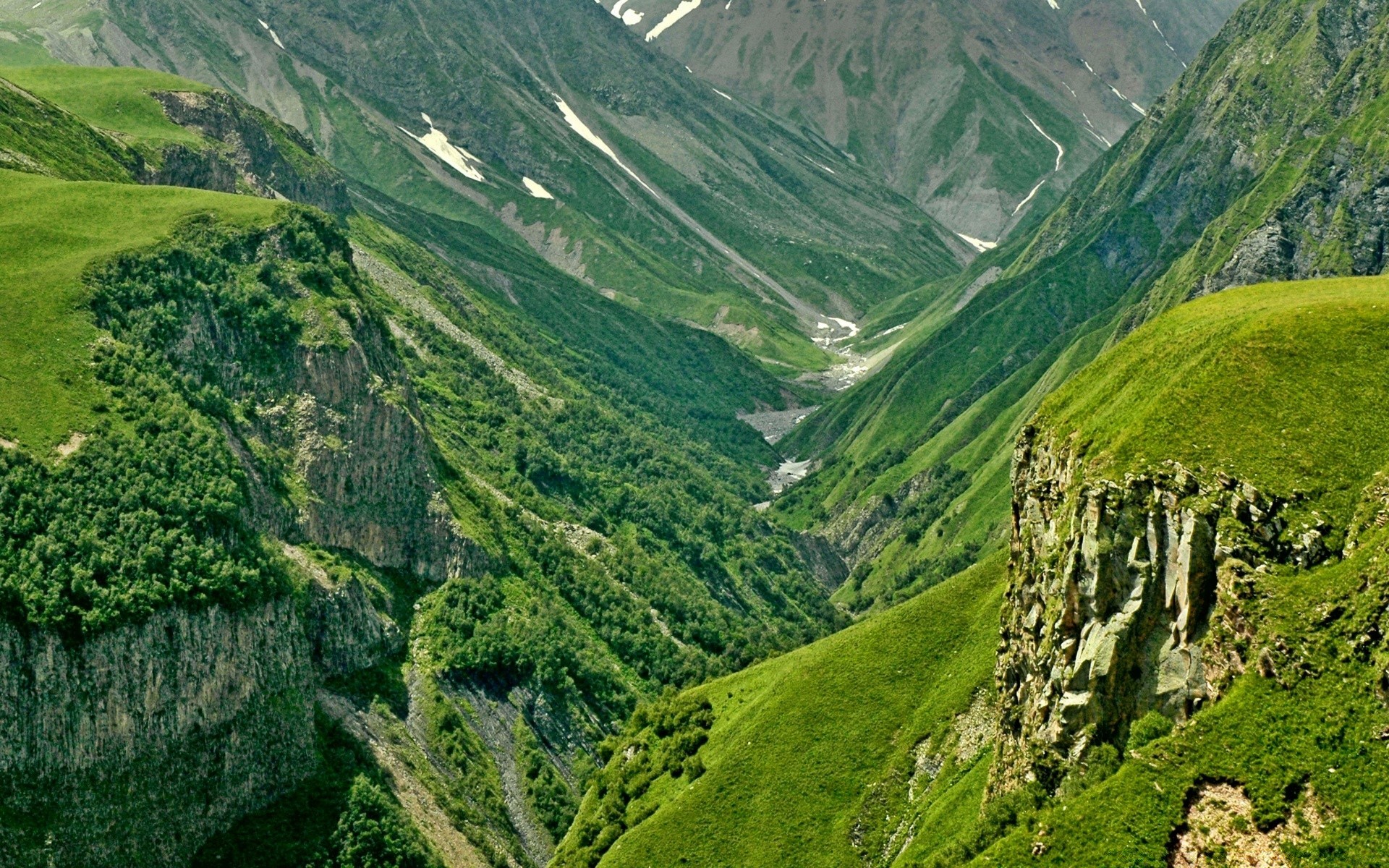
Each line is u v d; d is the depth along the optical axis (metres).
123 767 140.88
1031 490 125.62
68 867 132.88
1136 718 103.44
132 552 148.88
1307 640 93.56
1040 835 100.69
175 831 144.50
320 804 158.38
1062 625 110.00
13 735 132.88
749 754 163.12
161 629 146.88
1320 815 88.50
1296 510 99.06
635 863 156.38
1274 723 93.06
